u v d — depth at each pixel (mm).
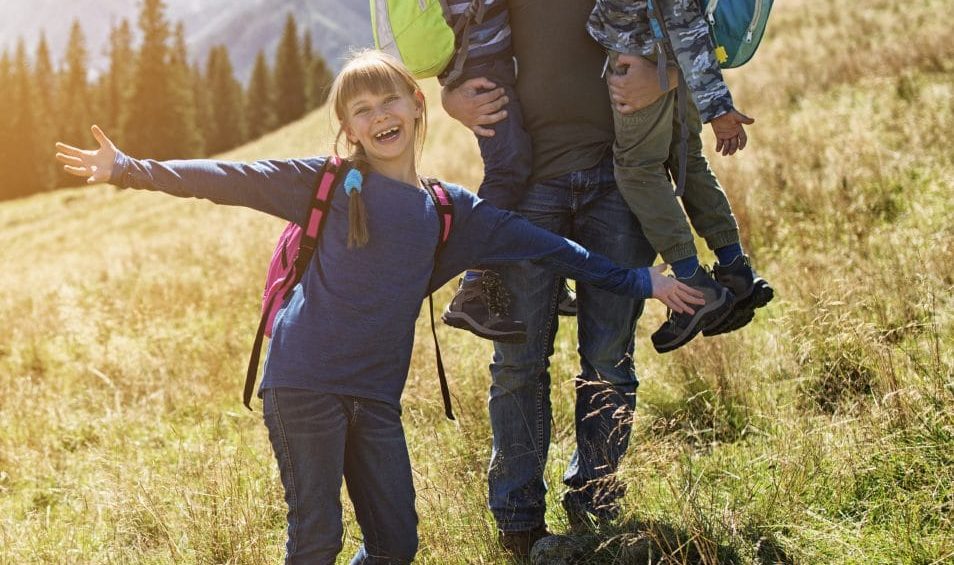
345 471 3059
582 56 3359
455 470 4184
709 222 3637
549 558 3330
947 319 4555
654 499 3592
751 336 5359
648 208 3350
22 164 90125
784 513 3363
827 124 10438
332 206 2938
